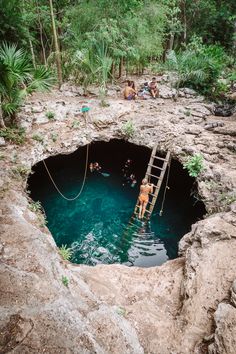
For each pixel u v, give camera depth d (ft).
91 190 35.40
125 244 27.71
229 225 20.26
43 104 35.40
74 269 18.92
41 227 20.58
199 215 31.19
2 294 13.71
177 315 16.33
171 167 37.09
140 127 33.55
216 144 29.68
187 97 42.16
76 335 12.55
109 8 38.70
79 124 33.47
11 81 27.12
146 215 31.60
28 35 41.34
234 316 14.17
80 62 38.01
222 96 44.29
